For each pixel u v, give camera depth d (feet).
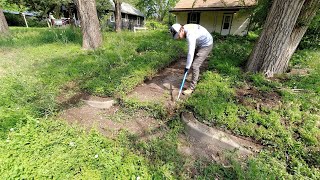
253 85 10.64
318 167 6.07
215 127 7.69
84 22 18.53
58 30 28.99
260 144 6.99
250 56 12.55
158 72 14.60
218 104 8.52
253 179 5.62
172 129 8.24
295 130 7.14
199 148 7.26
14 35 26.17
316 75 11.50
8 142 6.30
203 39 9.73
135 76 11.95
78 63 14.32
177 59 18.20
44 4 58.08
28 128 7.08
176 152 6.88
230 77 11.55
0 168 5.47
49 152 6.15
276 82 10.82
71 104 9.62
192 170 6.24
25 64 14.16
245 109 8.22
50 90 10.25
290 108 8.14
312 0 10.43
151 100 10.06
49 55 16.62
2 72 12.69
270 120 7.39
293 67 13.53
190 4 45.80
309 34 21.21
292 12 10.25
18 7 62.34
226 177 5.97
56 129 7.46
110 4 61.57
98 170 5.69
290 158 6.40
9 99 9.17
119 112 9.37
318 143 6.57
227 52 18.74
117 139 7.38
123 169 5.79
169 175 5.87
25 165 5.57
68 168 5.62
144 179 5.60
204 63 16.08
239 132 7.32
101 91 10.27
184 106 9.37
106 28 39.68
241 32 40.50
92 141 6.89
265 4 20.63
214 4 41.88
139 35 30.35
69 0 54.08
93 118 8.80
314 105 8.36
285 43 11.21
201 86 10.43
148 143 7.30
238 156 6.73
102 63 14.14
